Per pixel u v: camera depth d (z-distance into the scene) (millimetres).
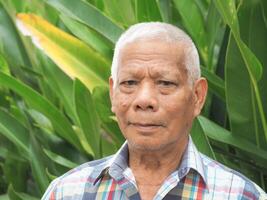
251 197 1625
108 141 2682
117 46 1640
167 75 1589
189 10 2910
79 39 2828
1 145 3252
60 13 2891
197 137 2342
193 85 1637
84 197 1674
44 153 2877
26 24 2682
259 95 2432
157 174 1655
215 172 1652
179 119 1608
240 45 2291
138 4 2746
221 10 2328
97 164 1723
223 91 2654
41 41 2686
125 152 1681
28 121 3039
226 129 2824
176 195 1623
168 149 1632
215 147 2730
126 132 1622
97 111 2588
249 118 2525
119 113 1623
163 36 1612
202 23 2926
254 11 2514
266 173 2705
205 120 2594
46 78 3023
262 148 2584
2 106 3371
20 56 3309
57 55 2697
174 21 3162
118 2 2941
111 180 1670
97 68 2693
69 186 1697
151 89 1592
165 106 1589
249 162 2705
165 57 1599
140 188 1656
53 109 2898
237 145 2541
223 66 2873
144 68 1594
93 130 2615
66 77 2949
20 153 3189
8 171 3129
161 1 3080
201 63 2961
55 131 3158
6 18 3307
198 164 1635
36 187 3193
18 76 3314
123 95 1609
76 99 2547
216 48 3162
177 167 1657
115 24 2629
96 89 2545
